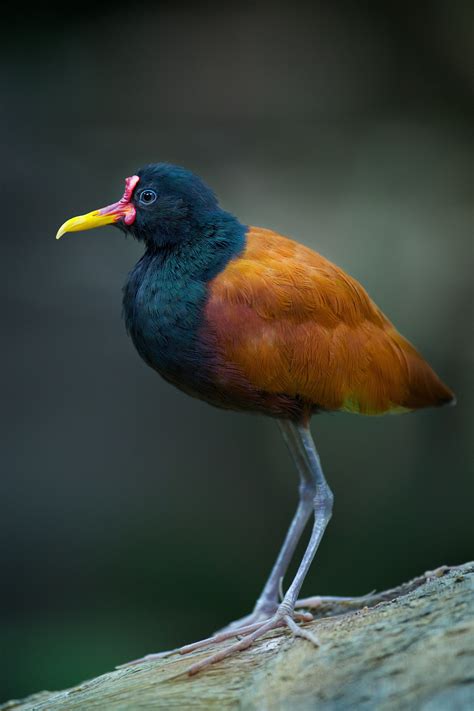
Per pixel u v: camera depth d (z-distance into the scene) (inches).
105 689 216.4
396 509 544.4
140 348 259.8
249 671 202.8
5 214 609.0
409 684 170.2
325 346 246.1
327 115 635.5
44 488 581.9
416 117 633.6
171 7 624.1
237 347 241.6
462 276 603.2
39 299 613.0
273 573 282.7
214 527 568.1
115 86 628.7
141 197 262.2
